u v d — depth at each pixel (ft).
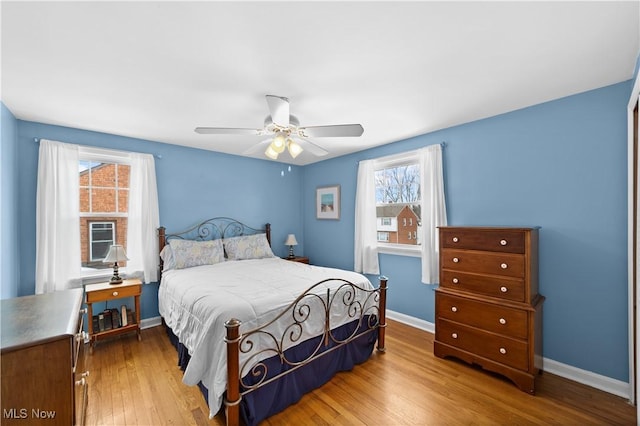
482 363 7.33
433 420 5.70
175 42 4.75
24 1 3.72
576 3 3.92
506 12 4.10
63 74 5.82
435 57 5.34
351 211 13.50
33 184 8.64
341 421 5.71
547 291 7.53
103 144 9.96
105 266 10.21
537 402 6.22
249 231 14.29
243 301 6.25
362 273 12.33
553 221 7.43
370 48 5.01
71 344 3.53
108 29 4.38
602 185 6.70
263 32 4.51
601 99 6.68
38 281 8.42
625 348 6.42
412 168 11.11
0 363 3.14
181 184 11.95
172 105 7.51
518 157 8.05
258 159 14.66
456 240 8.02
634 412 5.86
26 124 8.57
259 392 5.70
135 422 5.63
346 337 7.81
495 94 7.03
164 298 9.50
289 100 7.24
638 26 4.41
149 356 8.38
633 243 6.18
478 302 7.43
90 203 9.95
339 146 12.10
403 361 8.13
